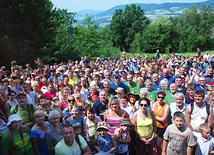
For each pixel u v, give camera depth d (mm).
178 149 5242
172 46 72312
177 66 15648
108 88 8602
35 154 5344
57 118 5496
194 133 5707
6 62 27016
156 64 15977
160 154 6598
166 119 6766
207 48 75938
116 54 47344
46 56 30328
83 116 6164
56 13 39719
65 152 4844
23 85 8250
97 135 5613
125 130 5852
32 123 6059
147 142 6168
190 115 6160
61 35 36688
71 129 4852
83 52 43062
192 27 82750
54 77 11406
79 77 12070
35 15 30141
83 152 5023
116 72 12969
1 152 5137
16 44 27953
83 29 47938
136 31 88125
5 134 5090
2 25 28422
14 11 28703
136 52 66125
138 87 9242
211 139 5555
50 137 5320
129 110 6887
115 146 5680
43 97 7129
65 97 8258
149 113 6258
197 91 5996
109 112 6250
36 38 29672
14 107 6207
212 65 12211
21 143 5125
